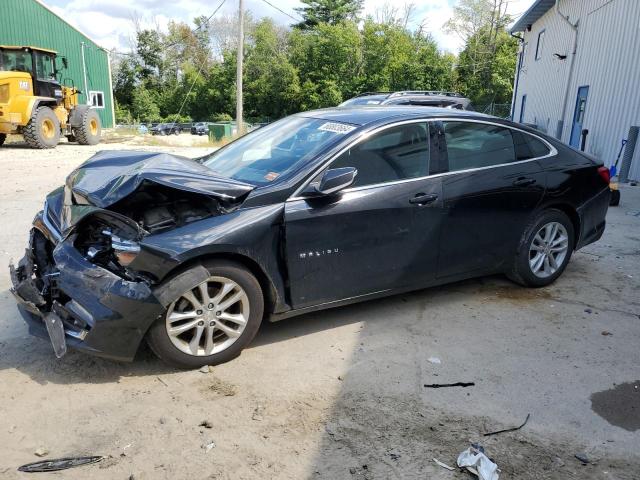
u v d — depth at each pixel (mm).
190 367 3572
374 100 11727
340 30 52562
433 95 12383
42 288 3621
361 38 53219
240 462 2754
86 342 3260
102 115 36688
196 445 2873
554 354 3900
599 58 15633
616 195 8984
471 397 3350
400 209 4129
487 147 4688
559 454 2859
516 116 28203
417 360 3785
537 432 3031
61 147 19219
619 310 4676
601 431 3053
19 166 12977
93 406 3188
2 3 29688
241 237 3514
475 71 51750
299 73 55469
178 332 3459
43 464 2707
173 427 3018
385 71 52000
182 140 33062
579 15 17766
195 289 3479
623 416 3191
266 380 3498
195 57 66438
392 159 4203
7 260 5641
